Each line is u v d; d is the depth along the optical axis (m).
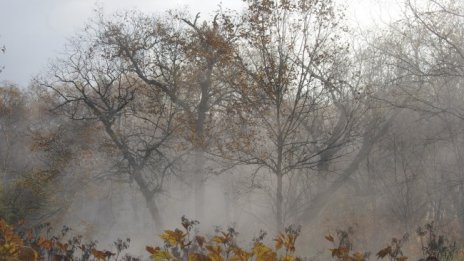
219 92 26.23
